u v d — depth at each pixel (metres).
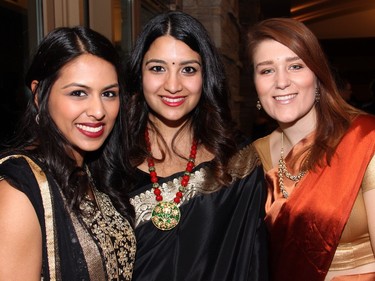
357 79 10.94
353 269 1.56
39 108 1.24
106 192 1.49
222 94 1.73
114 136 1.55
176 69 1.58
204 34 1.63
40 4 2.01
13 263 1.09
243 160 1.71
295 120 1.68
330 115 1.62
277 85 1.57
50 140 1.23
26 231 1.11
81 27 1.26
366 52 10.53
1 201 1.11
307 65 1.55
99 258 1.24
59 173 1.21
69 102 1.22
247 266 1.62
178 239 1.58
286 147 1.78
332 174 1.58
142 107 1.75
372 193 1.51
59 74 1.21
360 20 9.96
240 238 1.64
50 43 1.23
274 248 1.68
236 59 6.22
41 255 1.15
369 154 1.53
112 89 1.29
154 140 1.75
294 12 9.77
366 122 1.61
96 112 1.23
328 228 1.54
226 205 1.64
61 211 1.19
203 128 1.72
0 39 1.78
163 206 1.59
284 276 1.64
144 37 1.64
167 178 1.65
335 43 10.47
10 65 1.83
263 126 4.99
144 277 1.55
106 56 1.26
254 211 1.67
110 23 2.66
